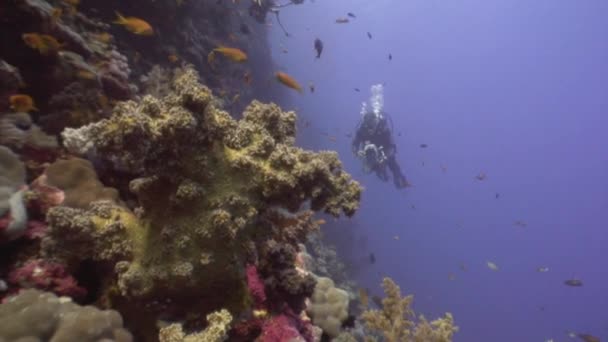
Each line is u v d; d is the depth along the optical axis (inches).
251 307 91.7
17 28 153.1
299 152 91.6
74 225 77.2
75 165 101.7
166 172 76.9
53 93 159.2
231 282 86.7
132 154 72.8
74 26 218.7
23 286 79.6
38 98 157.9
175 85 79.4
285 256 101.2
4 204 85.2
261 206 86.1
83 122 148.3
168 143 74.1
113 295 85.0
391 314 169.0
